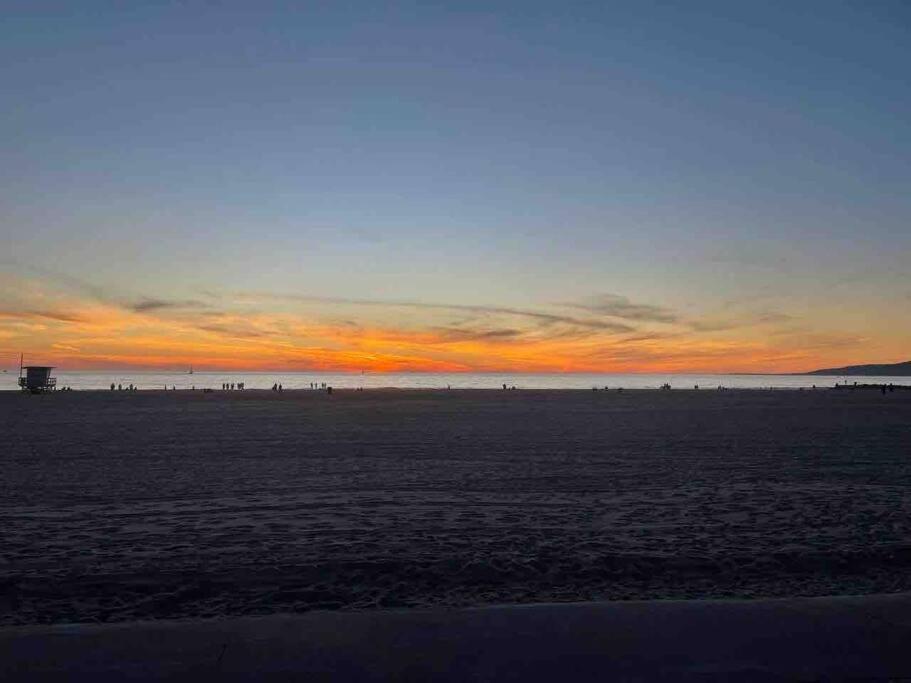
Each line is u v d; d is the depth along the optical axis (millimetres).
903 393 78000
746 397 67250
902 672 4254
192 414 37719
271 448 20703
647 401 57812
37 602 6316
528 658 4391
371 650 4496
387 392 80188
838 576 7230
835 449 20594
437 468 16297
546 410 43125
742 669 4258
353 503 11656
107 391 75000
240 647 4539
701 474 15297
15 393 66000
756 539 8797
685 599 6168
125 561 7668
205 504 11555
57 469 16078
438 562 7543
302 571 7191
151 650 4484
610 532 9297
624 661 4352
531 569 7305
